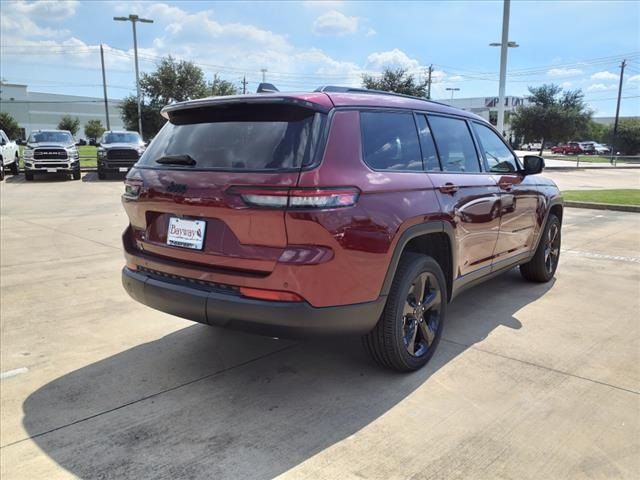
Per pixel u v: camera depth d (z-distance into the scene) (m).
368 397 3.15
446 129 3.98
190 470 2.46
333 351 3.86
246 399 3.14
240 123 3.02
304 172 2.67
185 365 3.62
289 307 2.71
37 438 2.73
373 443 2.67
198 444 2.67
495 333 4.21
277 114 2.94
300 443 2.67
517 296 5.24
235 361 3.69
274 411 2.99
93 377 3.44
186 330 4.30
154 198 3.15
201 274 2.96
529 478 2.40
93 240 8.11
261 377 3.43
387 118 3.37
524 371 3.50
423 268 3.40
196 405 3.07
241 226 2.77
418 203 3.27
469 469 2.46
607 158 53.75
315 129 2.82
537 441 2.69
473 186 3.96
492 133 4.75
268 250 2.73
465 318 4.57
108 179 20.20
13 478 2.41
